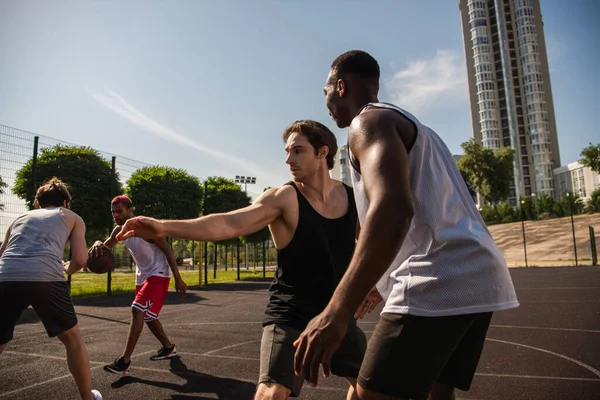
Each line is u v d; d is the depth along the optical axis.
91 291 14.14
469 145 76.62
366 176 1.15
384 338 1.36
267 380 1.87
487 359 4.77
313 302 2.11
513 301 1.43
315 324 1.05
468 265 1.34
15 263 2.88
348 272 1.04
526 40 110.19
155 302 4.45
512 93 108.50
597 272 21.98
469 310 1.31
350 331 2.21
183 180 19.88
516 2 113.12
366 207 1.42
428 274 1.34
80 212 14.15
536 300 10.93
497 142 109.81
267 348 1.98
